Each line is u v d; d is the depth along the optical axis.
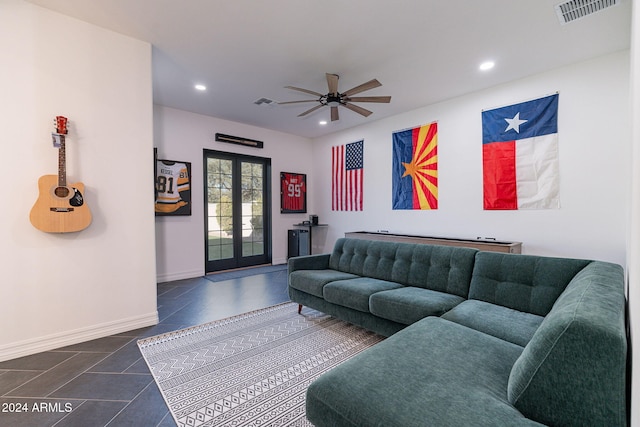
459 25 2.61
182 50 3.03
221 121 5.32
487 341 1.55
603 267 1.82
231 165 5.61
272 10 2.42
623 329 0.89
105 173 2.67
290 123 5.59
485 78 3.66
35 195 2.34
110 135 2.69
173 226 4.79
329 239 6.33
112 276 2.71
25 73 2.30
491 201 3.91
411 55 3.12
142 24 2.61
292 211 6.42
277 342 2.54
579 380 0.91
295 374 2.04
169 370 2.09
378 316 2.44
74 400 1.75
